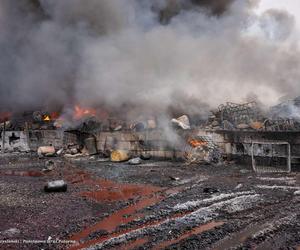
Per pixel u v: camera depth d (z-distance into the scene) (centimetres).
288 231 675
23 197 1042
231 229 700
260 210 822
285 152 1367
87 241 680
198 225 738
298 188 1023
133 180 1283
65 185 1127
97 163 1780
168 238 671
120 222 793
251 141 1468
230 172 1345
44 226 769
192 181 1212
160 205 909
